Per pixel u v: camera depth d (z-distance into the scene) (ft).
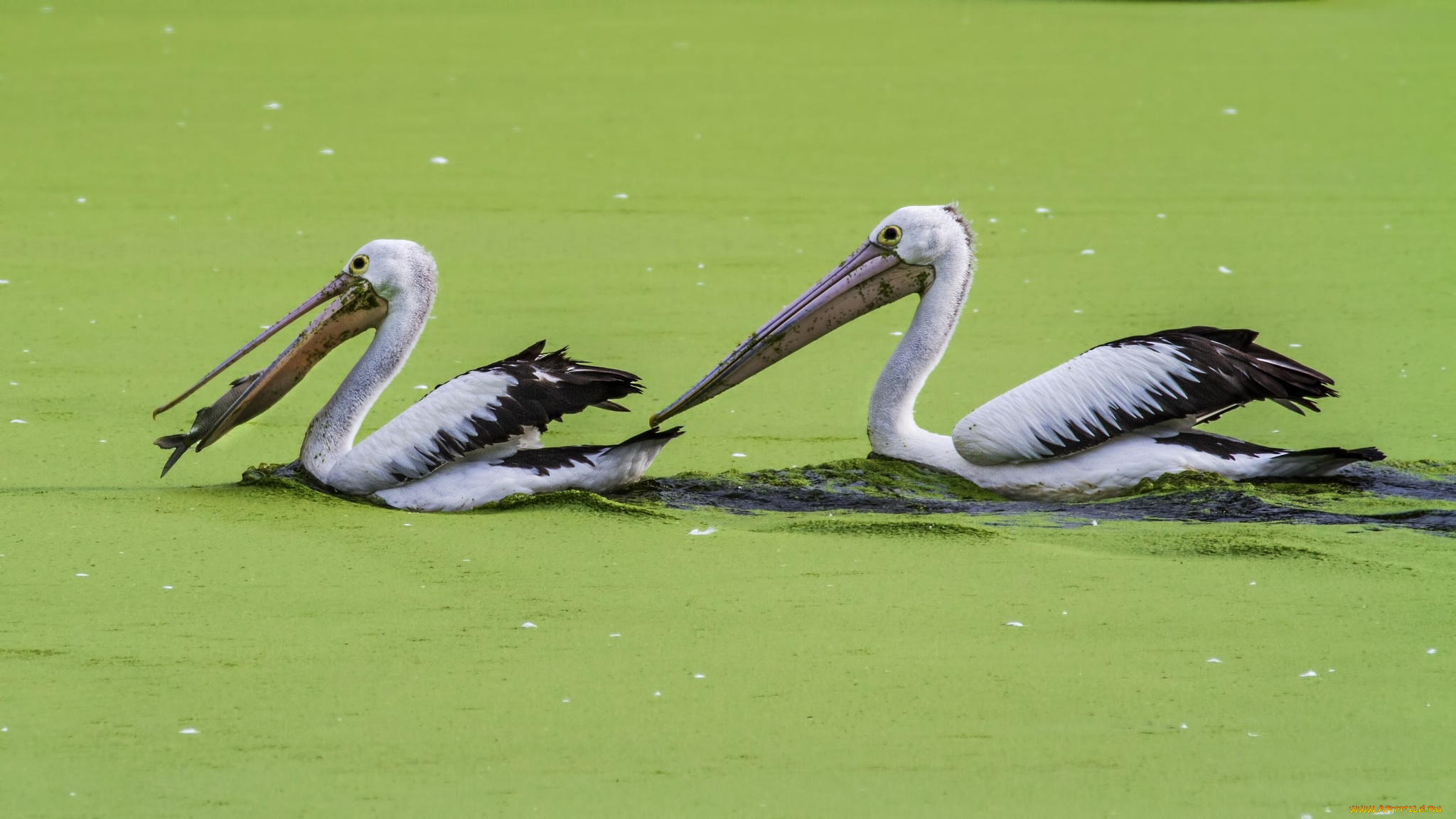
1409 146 98.12
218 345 59.26
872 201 84.99
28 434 48.57
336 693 30.60
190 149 96.37
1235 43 139.03
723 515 40.91
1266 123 105.60
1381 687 30.66
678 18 152.76
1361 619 33.81
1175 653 32.27
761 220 80.84
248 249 74.49
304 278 69.56
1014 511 40.93
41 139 98.43
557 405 41.22
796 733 28.99
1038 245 75.97
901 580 36.29
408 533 39.47
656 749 28.40
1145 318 63.31
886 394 44.42
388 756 28.17
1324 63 128.06
